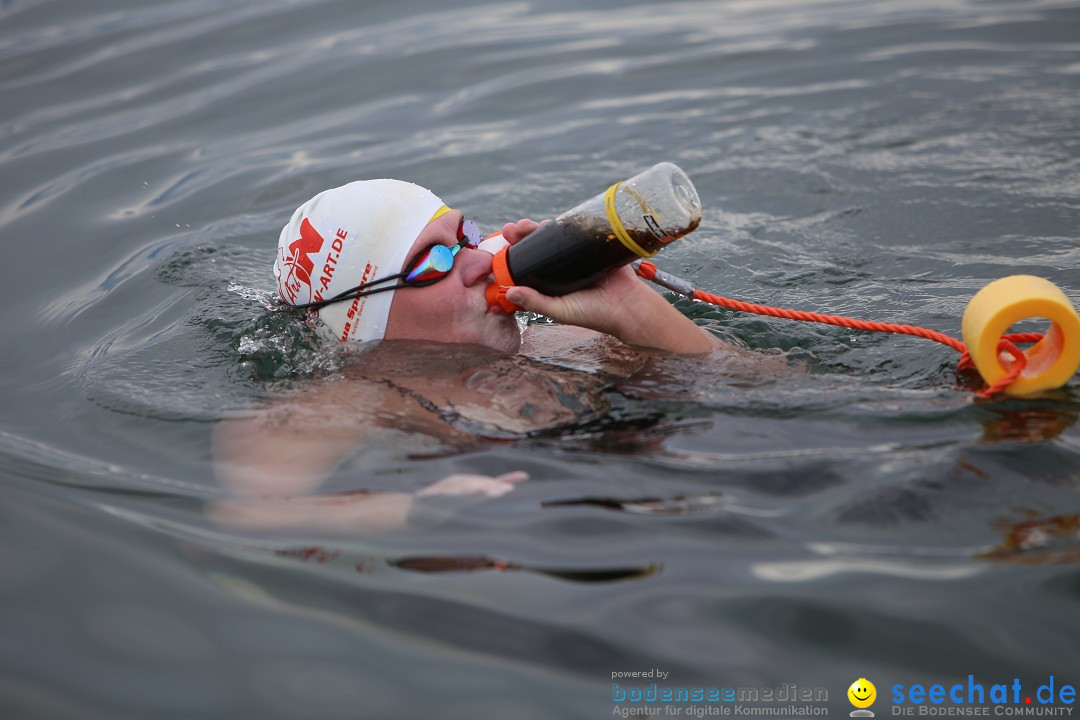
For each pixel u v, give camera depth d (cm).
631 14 864
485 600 247
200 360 397
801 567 251
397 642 239
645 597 245
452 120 671
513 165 611
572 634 236
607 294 363
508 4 895
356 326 377
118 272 497
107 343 425
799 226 526
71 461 331
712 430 313
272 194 578
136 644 245
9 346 435
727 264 488
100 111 684
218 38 806
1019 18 805
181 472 319
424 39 804
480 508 280
